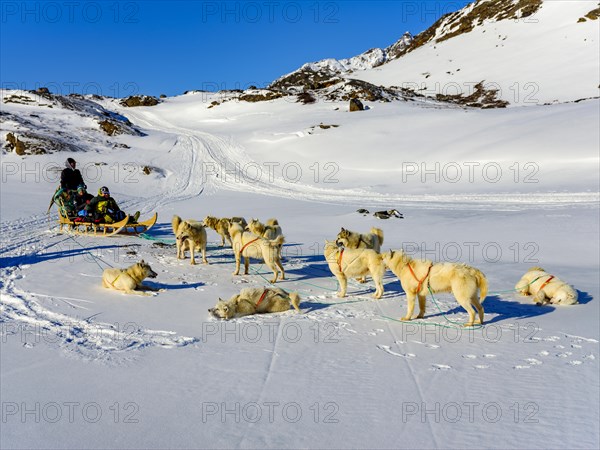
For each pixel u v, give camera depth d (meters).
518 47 115.31
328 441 4.16
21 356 5.87
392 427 4.39
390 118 57.47
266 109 81.81
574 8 124.69
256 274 10.78
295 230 19.08
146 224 16.39
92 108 71.19
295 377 5.45
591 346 6.50
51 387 5.09
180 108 96.00
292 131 57.00
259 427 4.37
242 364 5.80
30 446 4.04
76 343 6.37
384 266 8.71
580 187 27.98
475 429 4.36
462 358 6.08
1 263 11.29
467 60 117.31
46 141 43.59
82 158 42.41
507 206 24.08
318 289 9.61
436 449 4.05
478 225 19.38
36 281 9.54
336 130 53.88
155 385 5.19
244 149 53.00
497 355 6.18
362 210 22.66
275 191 35.09
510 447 4.07
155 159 47.00
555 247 15.07
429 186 33.59
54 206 22.48
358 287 9.82
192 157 49.50
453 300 8.94
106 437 4.18
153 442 4.12
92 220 16.02
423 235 17.73
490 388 5.20
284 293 8.12
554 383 5.31
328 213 23.75
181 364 5.77
